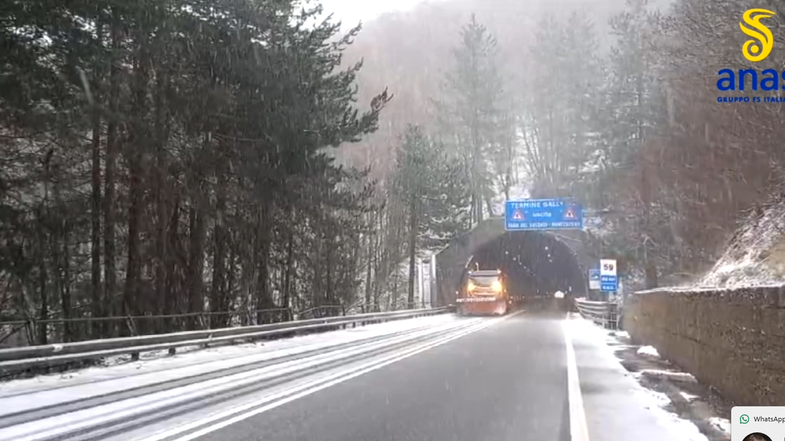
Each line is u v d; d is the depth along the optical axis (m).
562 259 81.06
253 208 32.28
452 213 65.75
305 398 12.37
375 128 32.53
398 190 67.12
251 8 26.59
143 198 26.86
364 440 8.83
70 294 28.08
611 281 35.38
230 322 34.16
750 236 20.58
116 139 23.88
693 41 24.77
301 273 48.34
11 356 13.54
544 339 29.27
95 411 10.62
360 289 68.62
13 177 22.47
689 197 31.25
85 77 19.86
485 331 35.34
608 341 28.38
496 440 8.88
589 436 9.15
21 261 23.33
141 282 28.06
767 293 8.79
